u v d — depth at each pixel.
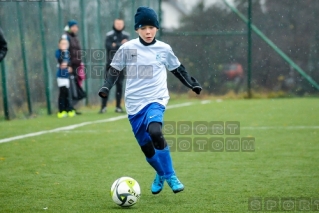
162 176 18.53
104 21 55.00
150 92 18.94
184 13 62.75
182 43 61.59
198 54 61.44
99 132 35.19
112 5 56.12
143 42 19.28
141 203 18.00
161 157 18.34
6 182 21.30
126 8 57.62
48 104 46.84
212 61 61.38
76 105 51.06
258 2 61.38
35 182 21.30
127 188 17.27
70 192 19.62
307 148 29.05
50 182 21.30
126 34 44.94
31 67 45.00
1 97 42.09
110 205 17.70
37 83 45.75
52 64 47.59
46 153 27.73
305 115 43.75
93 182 21.30
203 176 22.33
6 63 42.19
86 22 52.12
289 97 61.03
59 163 25.20
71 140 31.97
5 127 37.72
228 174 22.67
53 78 47.75
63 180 21.66
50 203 18.02
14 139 32.25
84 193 19.47
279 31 61.03
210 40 61.25
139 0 58.47
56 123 40.00
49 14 47.16
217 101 58.09
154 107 18.56
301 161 25.45
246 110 48.09
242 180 21.48
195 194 19.23
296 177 21.95
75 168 24.08
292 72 60.97
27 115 44.19
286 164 24.75
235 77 61.25
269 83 61.25
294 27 61.03
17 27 43.41
